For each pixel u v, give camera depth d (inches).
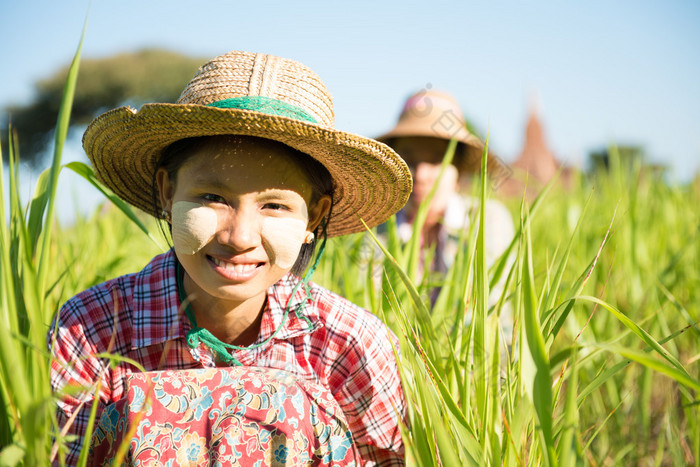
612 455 92.5
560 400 93.4
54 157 50.8
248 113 52.9
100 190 68.6
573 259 125.9
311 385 59.8
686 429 90.0
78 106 1216.2
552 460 45.1
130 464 52.5
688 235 132.4
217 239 56.8
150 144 62.5
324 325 66.1
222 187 56.2
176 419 53.7
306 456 55.3
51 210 50.4
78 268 98.0
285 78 62.7
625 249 122.5
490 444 54.1
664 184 150.6
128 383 54.4
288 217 59.0
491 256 120.0
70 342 60.6
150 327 62.8
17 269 51.2
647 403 91.7
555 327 55.3
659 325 101.6
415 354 53.1
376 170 64.5
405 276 54.3
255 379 56.1
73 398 59.1
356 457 60.1
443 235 125.3
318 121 63.2
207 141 57.3
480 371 57.3
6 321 45.3
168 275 64.2
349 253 94.8
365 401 66.0
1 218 47.1
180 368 63.1
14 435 46.7
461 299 65.0
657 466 85.4
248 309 63.6
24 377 42.8
